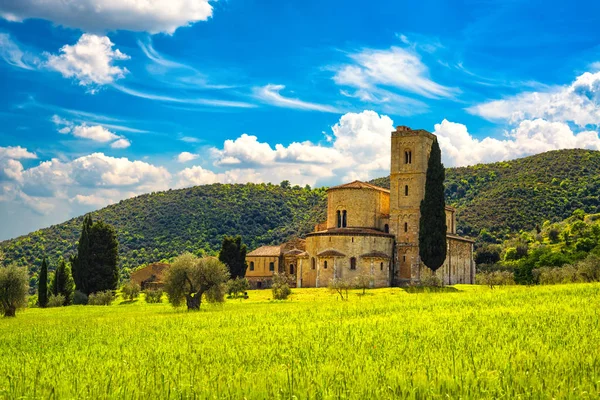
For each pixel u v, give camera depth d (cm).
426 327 4103
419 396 2155
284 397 2189
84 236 13312
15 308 8569
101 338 4509
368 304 6819
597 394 2098
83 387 2486
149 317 6581
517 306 5397
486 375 2347
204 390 2344
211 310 7600
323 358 2986
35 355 3694
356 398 2153
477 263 19238
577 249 16550
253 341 3847
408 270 12688
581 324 3847
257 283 14912
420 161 12862
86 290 13188
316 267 12675
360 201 13000
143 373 2786
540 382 2245
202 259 8462
